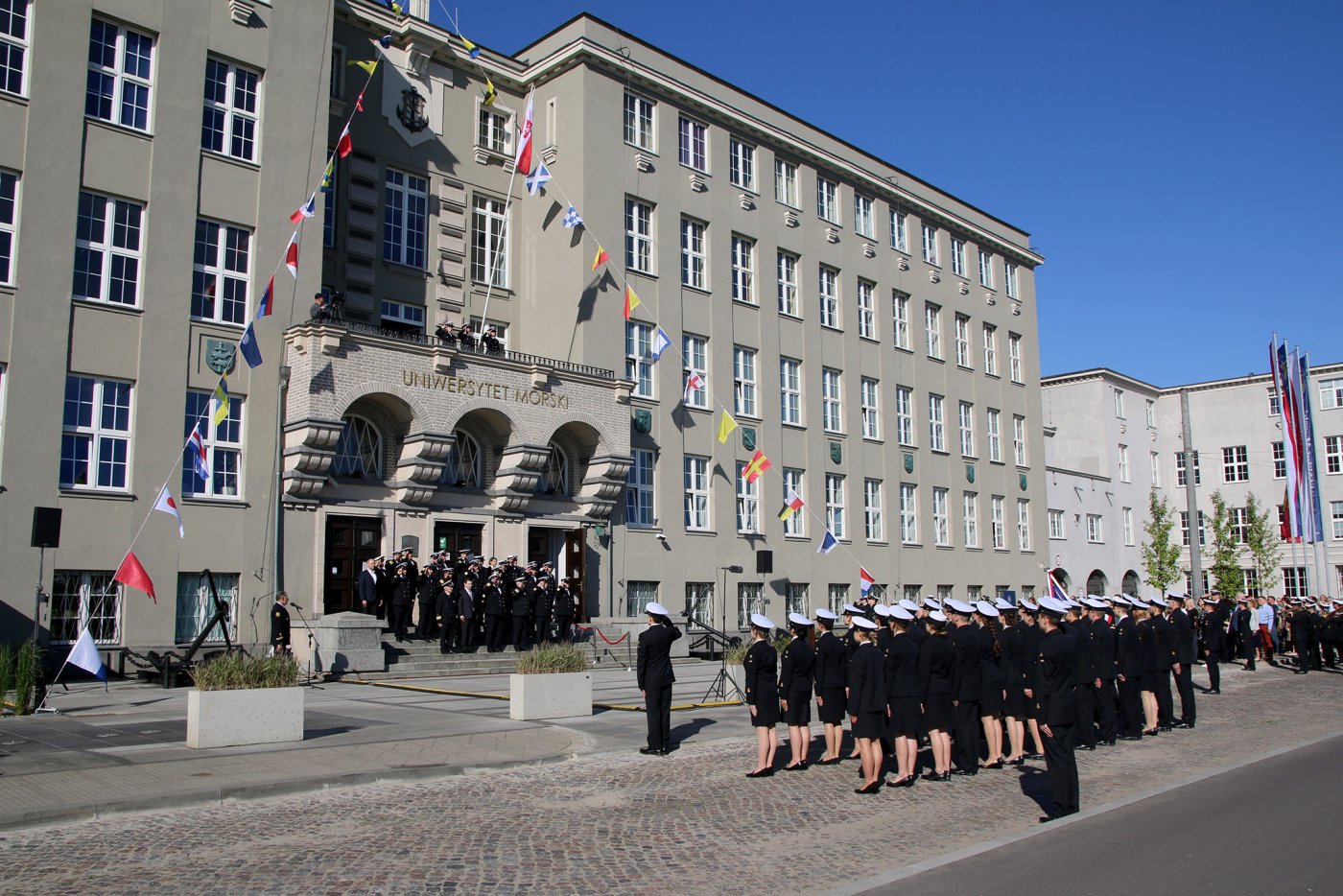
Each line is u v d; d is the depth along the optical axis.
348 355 24.92
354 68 30.17
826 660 13.63
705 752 14.07
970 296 47.94
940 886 7.76
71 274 22.34
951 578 43.97
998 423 48.69
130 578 19.39
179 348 23.73
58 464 21.73
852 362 40.75
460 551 27.72
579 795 11.17
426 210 31.58
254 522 24.17
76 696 18.77
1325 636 30.39
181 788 10.51
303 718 14.73
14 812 9.38
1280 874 8.05
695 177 35.62
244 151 25.58
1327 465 59.25
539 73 33.78
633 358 33.00
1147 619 17.92
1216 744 15.87
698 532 33.97
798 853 9.08
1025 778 12.98
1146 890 7.62
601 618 29.97
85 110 22.97
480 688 20.48
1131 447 59.66
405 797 10.87
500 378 27.88
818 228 40.22
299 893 7.66
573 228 32.19
